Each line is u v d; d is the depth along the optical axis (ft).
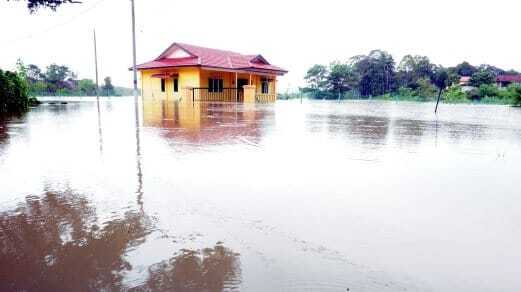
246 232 6.82
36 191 9.53
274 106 60.70
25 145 16.92
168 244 6.38
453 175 11.15
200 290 5.00
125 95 156.15
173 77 84.58
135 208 8.16
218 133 21.80
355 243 6.32
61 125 26.81
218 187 9.78
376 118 35.91
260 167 12.20
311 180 10.50
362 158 13.87
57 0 21.26
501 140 19.22
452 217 7.52
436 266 5.56
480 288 5.00
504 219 7.41
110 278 5.32
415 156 14.35
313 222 7.25
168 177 10.84
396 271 5.41
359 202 8.48
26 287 5.12
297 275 5.33
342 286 5.06
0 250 6.20
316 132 22.56
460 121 32.73
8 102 45.29
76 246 6.33
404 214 7.69
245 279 5.25
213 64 79.10
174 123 28.43
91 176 11.03
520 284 5.09
